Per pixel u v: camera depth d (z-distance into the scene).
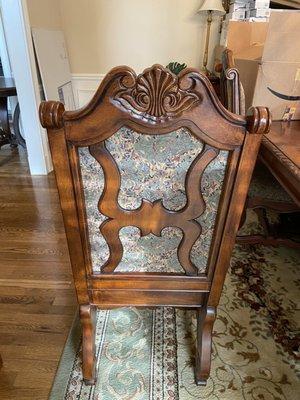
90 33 2.93
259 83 1.36
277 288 1.44
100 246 0.78
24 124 2.40
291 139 1.17
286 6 2.16
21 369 1.08
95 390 1.01
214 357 1.11
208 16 2.68
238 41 1.87
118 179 0.64
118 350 1.14
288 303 1.36
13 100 3.34
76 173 0.63
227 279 1.48
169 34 2.92
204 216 0.71
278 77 1.34
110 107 0.54
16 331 1.22
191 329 1.23
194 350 1.14
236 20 1.98
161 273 0.84
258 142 0.58
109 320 1.26
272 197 1.39
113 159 0.61
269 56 1.30
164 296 0.90
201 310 0.95
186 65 2.87
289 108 1.40
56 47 2.67
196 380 1.02
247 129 0.56
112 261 0.81
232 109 1.23
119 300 0.91
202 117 0.55
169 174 0.64
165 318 1.28
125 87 0.52
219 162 0.62
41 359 1.11
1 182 2.46
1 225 1.90
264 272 1.53
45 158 2.55
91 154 0.61
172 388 1.01
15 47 2.16
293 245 1.61
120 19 2.86
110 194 0.67
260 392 1.01
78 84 3.16
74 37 2.95
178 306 0.93
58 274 1.51
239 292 1.41
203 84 0.52
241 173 0.63
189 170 0.63
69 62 3.04
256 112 0.54
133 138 0.58
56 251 1.67
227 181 0.64
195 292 0.88
